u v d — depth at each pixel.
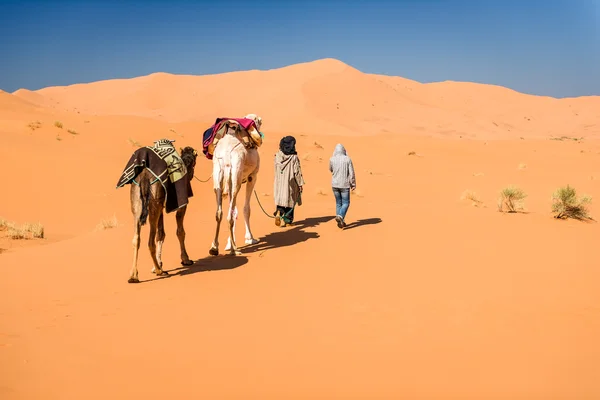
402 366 4.55
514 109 162.62
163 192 8.44
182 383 4.36
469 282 7.32
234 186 9.86
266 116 124.62
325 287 7.43
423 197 26.73
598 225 12.36
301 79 146.12
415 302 6.46
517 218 12.93
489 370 4.41
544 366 4.45
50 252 11.25
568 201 13.21
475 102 165.88
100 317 6.33
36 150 31.86
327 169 38.81
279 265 9.01
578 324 5.47
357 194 26.56
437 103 162.88
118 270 9.23
